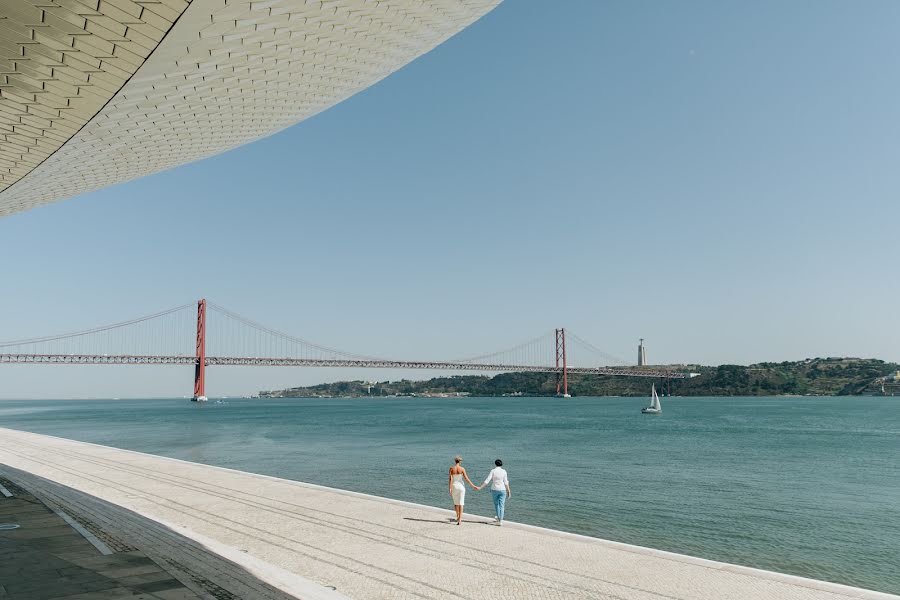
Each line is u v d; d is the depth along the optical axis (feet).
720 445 131.13
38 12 17.35
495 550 29.35
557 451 114.83
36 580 20.68
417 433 169.68
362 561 27.40
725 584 23.97
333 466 87.56
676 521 51.29
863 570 38.19
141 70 22.07
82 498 42.52
